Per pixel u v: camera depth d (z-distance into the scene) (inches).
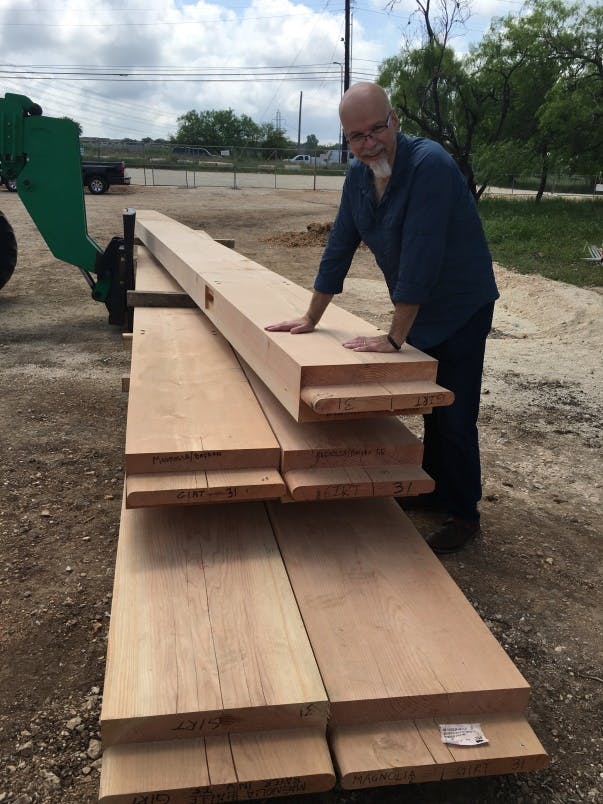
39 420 192.7
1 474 159.0
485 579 126.4
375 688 73.2
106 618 112.7
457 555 133.6
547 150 938.1
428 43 882.8
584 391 231.6
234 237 625.6
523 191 1515.7
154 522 100.7
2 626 109.8
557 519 149.7
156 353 144.7
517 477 168.6
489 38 930.1
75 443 178.2
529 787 85.0
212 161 1628.9
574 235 616.4
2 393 213.9
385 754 70.4
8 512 143.3
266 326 113.3
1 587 119.3
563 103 848.3
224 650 76.5
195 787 65.6
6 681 99.0
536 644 110.5
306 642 78.4
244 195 1098.1
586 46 900.0
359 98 94.1
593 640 112.0
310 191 1238.9
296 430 101.8
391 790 83.7
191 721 69.1
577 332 309.9
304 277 439.2
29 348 265.1
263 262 494.9
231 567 90.9
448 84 919.7
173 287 212.1
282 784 67.4
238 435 100.0
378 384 92.0
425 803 82.3
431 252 96.6
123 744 69.3
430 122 947.3
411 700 73.0
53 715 93.5
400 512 107.6
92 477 160.2
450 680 74.9
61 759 87.0
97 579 122.7
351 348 98.4
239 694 70.6
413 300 97.0
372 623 82.8
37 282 392.2
